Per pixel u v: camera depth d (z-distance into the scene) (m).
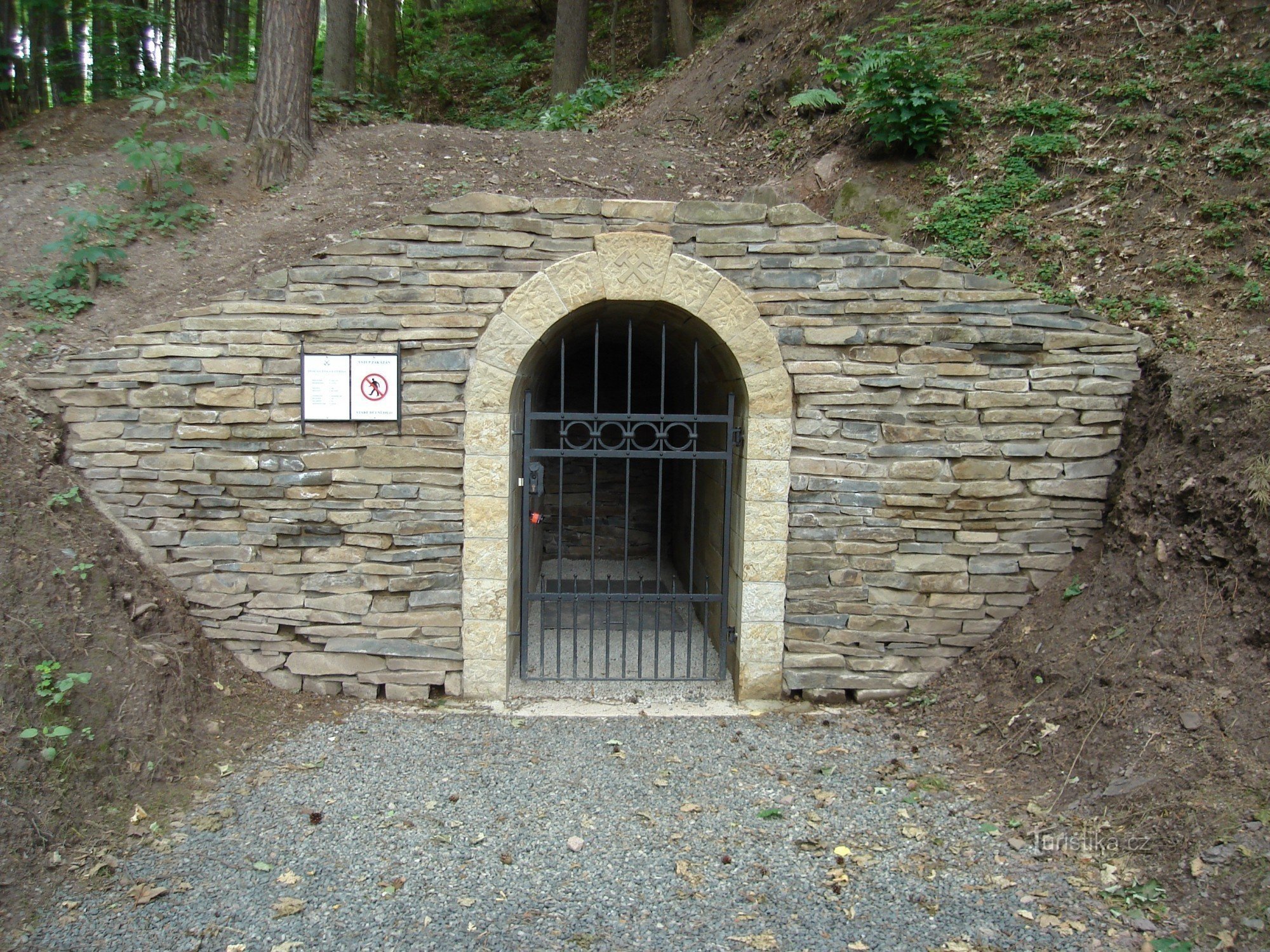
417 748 4.38
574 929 3.01
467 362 4.74
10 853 3.17
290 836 3.55
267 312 4.66
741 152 7.75
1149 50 6.57
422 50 14.48
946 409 4.84
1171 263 5.22
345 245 4.66
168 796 3.81
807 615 5.00
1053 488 4.89
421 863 3.39
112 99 8.46
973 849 3.50
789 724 4.77
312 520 4.79
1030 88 6.61
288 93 6.79
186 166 6.46
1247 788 3.27
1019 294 4.80
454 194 6.39
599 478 8.59
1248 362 4.54
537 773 4.15
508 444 4.79
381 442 4.77
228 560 4.81
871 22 8.00
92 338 4.92
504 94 12.79
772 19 9.42
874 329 4.79
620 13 14.36
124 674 4.05
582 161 7.18
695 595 5.27
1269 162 5.55
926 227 5.74
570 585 7.59
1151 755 3.63
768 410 4.82
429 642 4.95
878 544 4.95
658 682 5.29
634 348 7.86
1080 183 5.82
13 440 4.45
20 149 7.14
